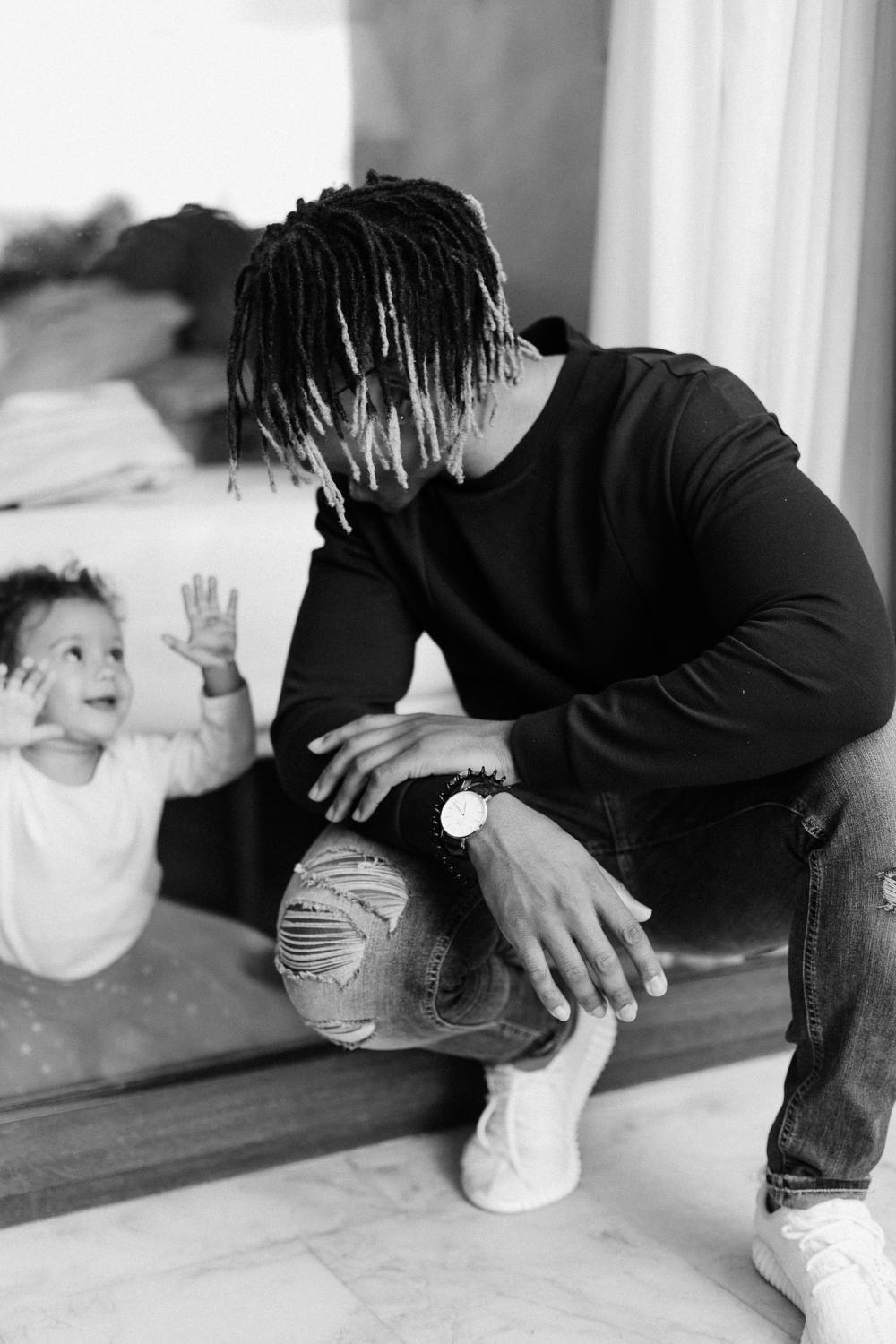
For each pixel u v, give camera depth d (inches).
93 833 61.9
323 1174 59.2
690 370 47.2
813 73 58.3
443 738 47.3
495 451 48.1
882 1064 44.5
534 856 44.4
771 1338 46.4
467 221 43.8
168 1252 53.2
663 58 58.6
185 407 62.6
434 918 49.4
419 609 53.5
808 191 59.2
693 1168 57.9
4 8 56.7
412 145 64.4
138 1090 58.9
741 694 42.2
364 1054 61.5
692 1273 50.4
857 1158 45.8
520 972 54.3
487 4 63.6
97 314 60.5
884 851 43.6
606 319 61.7
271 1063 60.6
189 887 64.4
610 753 44.4
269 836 65.9
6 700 60.0
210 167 61.4
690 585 47.2
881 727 43.2
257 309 43.1
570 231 65.9
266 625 65.1
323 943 48.4
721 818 48.9
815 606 42.1
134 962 63.4
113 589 61.7
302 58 62.1
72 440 60.5
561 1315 48.0
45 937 61.4
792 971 46.3
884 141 61.1
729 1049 67.8
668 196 59.8
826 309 61.2
